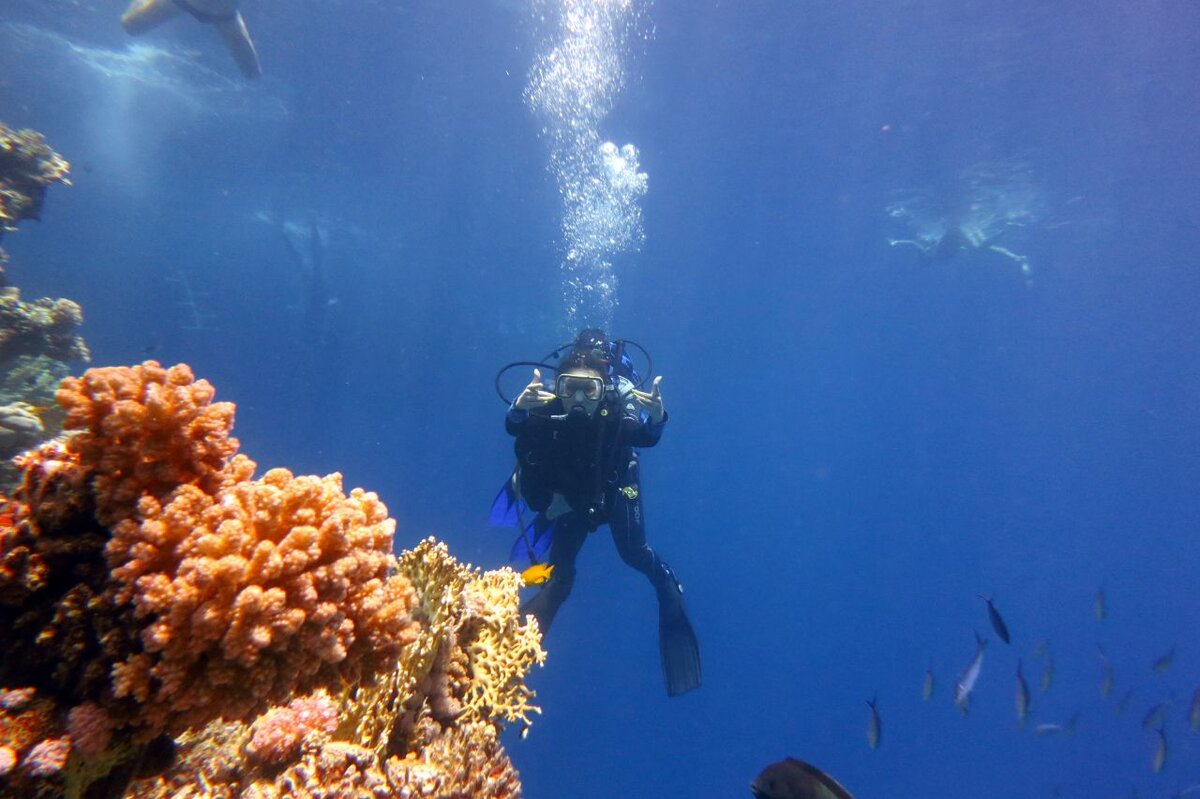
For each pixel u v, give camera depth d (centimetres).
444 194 3091
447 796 214
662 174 2812
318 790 174
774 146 2455
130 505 179
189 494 176
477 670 282
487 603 296
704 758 3428
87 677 167
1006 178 2500
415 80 2131
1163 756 856
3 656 178
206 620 157
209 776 182
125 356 3756
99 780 174
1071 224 3109
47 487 183
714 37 1806
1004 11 1579
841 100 2077
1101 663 987
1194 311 4941
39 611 179
